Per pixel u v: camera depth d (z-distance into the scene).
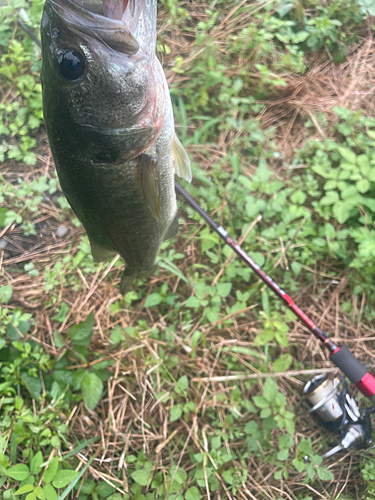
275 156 0.57
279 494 0.48
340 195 0.57
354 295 0.54
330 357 0.44
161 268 0.54
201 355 0.52
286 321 0.51
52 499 0.41
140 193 0.33
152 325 0.53
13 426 0.45
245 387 0.51
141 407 0.49
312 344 0.53
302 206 0.56
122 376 0.50
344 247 0.53
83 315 0.52
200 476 0.46
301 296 0.55
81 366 0.49
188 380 0.52
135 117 0.29
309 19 0.59
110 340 0.49
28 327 0.49
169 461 0.49
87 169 0.31
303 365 0.53
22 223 0.54
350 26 0.59
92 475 0.48
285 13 0.59
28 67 0.55
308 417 0.51
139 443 0.49
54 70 0.27
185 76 0.56
